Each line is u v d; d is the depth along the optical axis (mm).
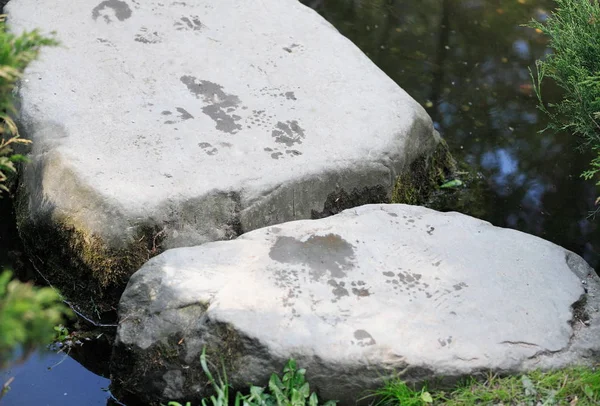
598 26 4043
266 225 4121
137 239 3875
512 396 3232
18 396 3617
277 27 5305
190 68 4809
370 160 4426
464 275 3666
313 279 3529
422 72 6172
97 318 4008
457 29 6734
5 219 4488
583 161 5398
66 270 4102
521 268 3752
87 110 4410
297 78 4879
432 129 5008
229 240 3754
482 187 5156
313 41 5234
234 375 3244
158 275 3510
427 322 3402
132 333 3434
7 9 5141
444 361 3271
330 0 7012
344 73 4992
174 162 4133
